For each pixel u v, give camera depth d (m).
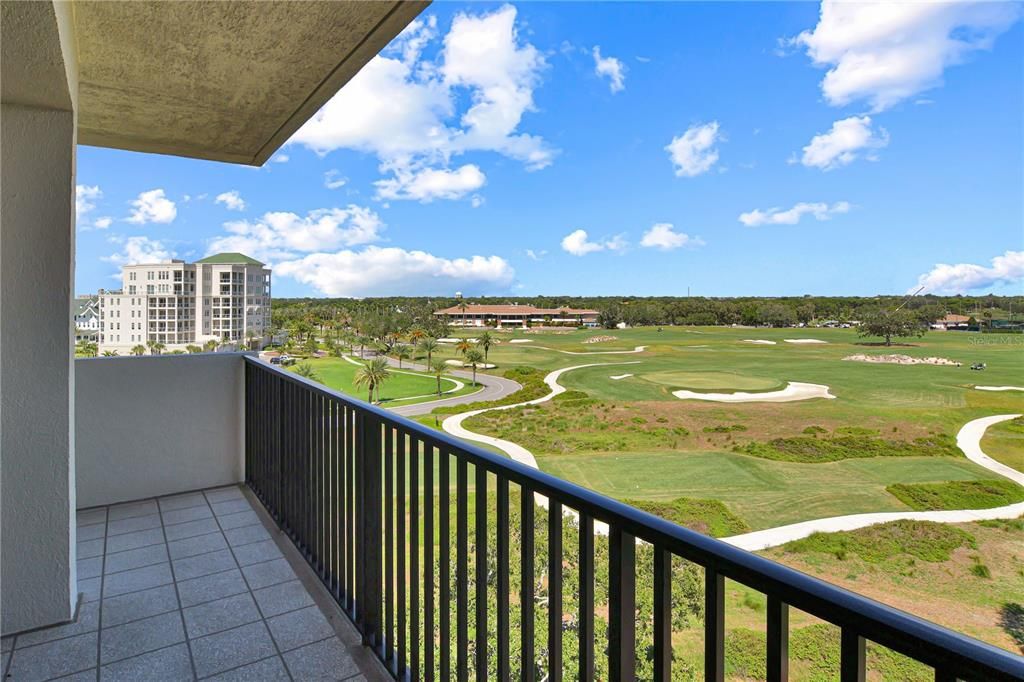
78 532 2.78
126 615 2.05
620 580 0.79
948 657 0.42
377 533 1.78
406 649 1.73
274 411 2.91
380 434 1.76
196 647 1.86
